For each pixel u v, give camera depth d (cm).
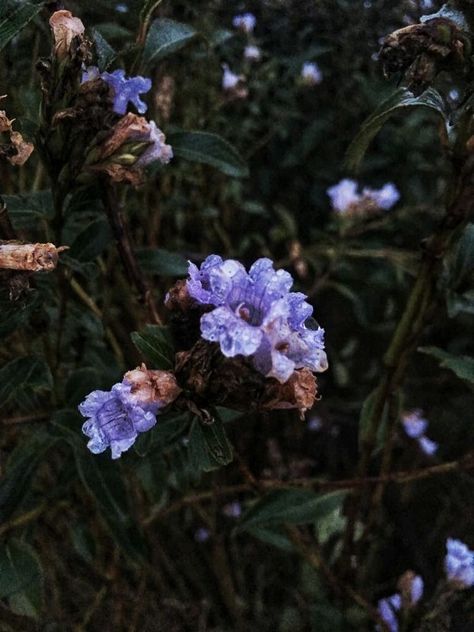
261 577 69
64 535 62
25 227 39
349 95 77
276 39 72
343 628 49
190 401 30
